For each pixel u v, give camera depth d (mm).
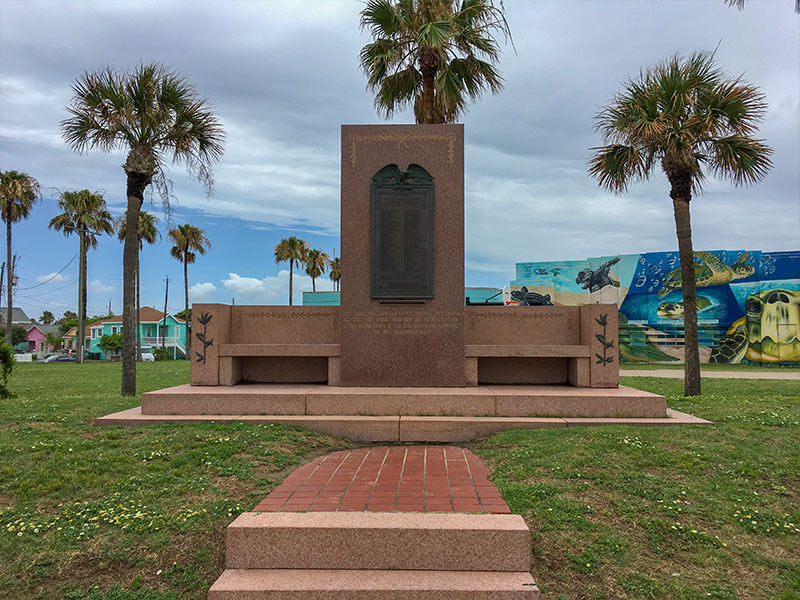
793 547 4336
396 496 5035
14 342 66562
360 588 3865
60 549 4305
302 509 4672
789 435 6578
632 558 4230
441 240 9117
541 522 4621
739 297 31453
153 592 3959
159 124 13242
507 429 7680
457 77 13945
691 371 12125
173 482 5406
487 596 3830
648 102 12070
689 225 12422
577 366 9156
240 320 9672
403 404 8086
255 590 3863
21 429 7465
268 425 7562
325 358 9828
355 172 9234
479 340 9680
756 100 11695
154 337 59250
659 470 5652
